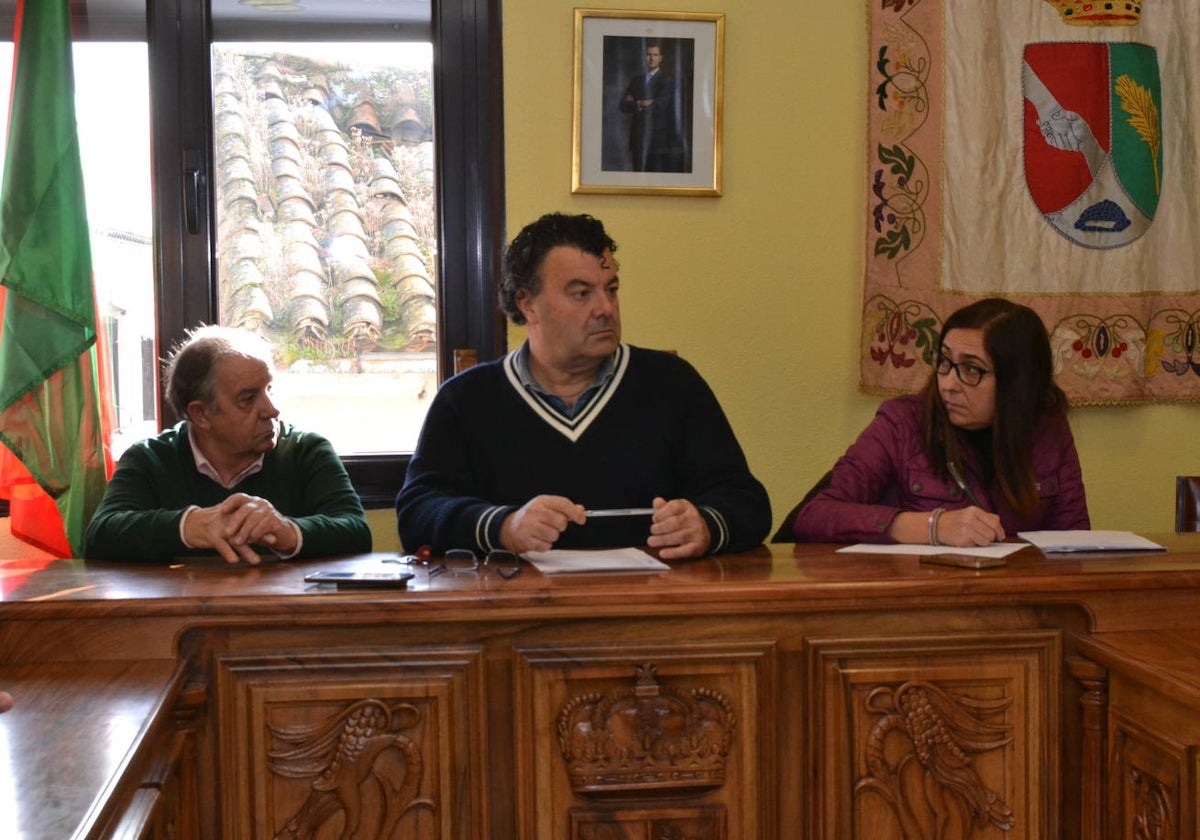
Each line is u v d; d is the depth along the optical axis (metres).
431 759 1.67
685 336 3.09
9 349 2.70
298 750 1.65
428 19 3.09
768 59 3.10
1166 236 3.20
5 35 3.01
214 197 3.03
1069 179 3.14
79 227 2.75
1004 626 1.78
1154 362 3.21
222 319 3.04
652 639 1.71
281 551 2.03
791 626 1.74
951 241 3.12
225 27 3.03
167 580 1.78
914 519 2.10
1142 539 2.09
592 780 1.68
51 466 2.71
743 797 1.71
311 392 3.09
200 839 1.64
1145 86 3.16
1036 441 2.33
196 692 1.60
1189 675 1.49
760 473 3.13
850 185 3.14
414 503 2.07
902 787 1.74
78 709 1.33
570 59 3.03
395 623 1.67
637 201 3.06
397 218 3.11
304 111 3.07
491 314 3.11
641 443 2.15
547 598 1.65
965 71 3.11
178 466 2.30
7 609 1.60
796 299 3.12
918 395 2.37
